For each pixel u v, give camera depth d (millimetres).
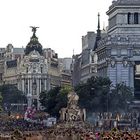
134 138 117750
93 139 127750
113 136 120500
